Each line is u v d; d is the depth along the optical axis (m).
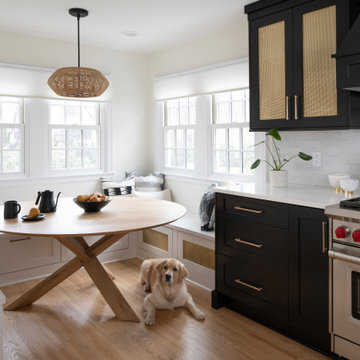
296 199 2.33
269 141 3.35
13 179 3.88
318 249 2.22
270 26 2.85
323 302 2.21
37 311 2.86
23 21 3.51
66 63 4.16
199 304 3.00
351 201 2.06
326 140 2.89
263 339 2.46
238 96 3.76
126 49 4.53
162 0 3.05
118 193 4.27
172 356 2.26
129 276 3.62
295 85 2.69
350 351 2.08
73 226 2.47
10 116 3.92
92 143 4.47
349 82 2.21
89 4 3.12
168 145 4.67
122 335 2.50
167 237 3.75
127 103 4.64
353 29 2.19
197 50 4.08
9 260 3.43
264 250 2.55
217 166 4.04
